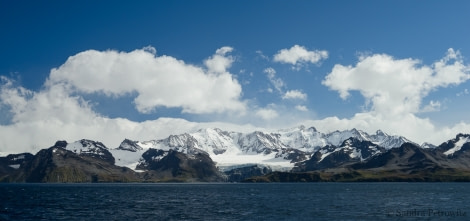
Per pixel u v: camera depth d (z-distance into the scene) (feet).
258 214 474.49
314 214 469.57
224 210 526.57
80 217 447.42
